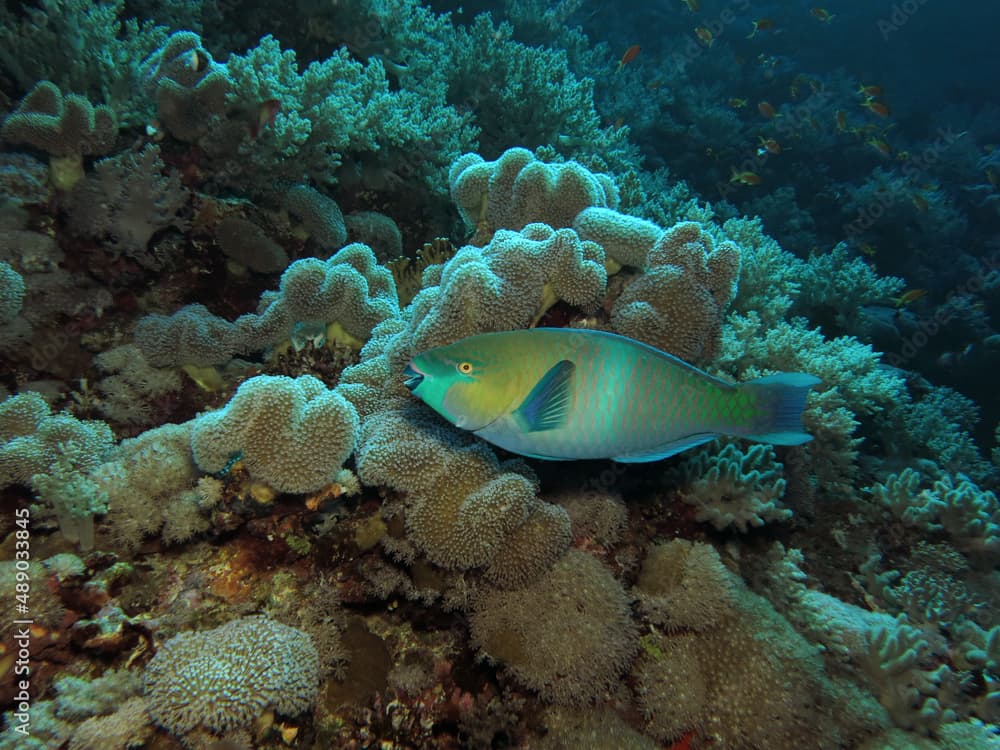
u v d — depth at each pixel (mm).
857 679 778
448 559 617
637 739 642
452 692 665
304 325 1019
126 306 1085
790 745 647
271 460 624
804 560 1014
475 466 641
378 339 870
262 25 1839
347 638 667
